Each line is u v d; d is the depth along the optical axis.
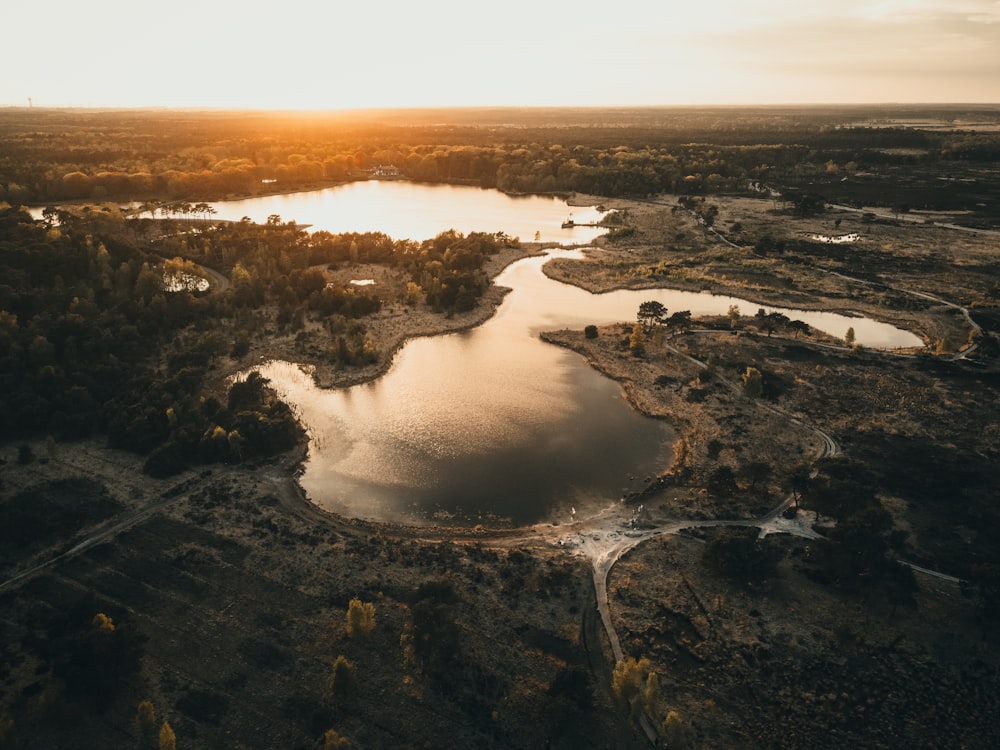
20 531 119.62
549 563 115.00
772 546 117.25
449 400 174.25
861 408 164.75
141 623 102.00
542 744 85.38
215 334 198.38
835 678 94.19
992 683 93.25
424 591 104.44
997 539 119.44
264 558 115.69
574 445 153.50
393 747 84.38
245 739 85.25
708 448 148.88
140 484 135.62
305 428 160.38
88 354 177.50
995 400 168.00
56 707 86.69
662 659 97.00
